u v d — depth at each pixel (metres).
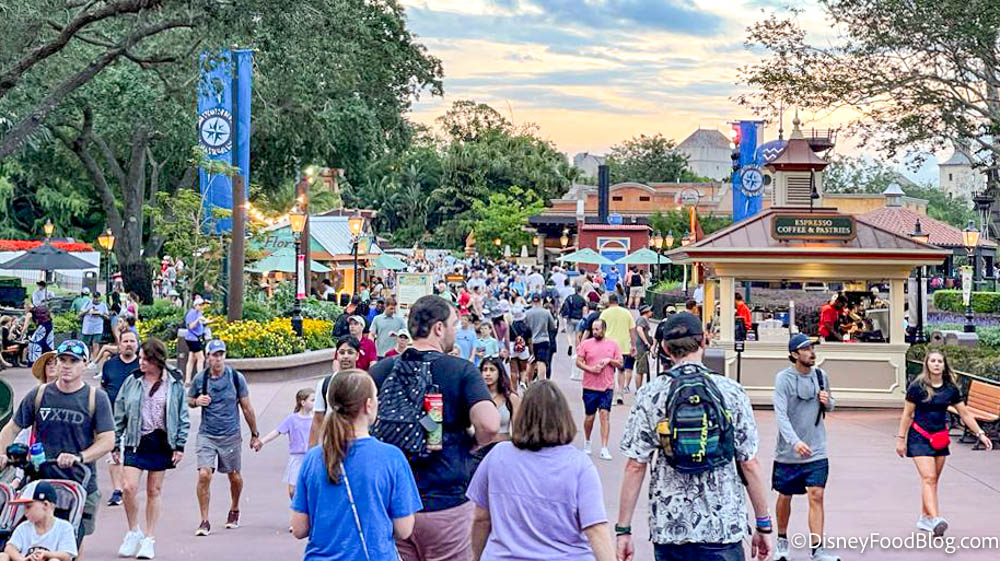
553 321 23.00
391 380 6.47
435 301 6.66
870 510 11.62
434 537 6.35
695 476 6.14
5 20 20.20
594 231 65.50
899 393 20.28
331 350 27.00
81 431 8.31
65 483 7.56
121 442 9.89
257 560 9.69
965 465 14.26
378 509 5.48
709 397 6.10
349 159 41.53
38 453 7.85
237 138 27.88
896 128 23.23
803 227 20.69
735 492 6.19
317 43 21.08
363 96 41.84
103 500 12.14
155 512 9.82
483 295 29.19
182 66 24.94
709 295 22.97
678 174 129.38
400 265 53.50
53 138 38.91
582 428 17.94
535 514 5.53
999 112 22.58
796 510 11.59
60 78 26.55
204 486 10.59
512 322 23.80
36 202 69.06
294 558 9.76
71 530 7.19
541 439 5.58
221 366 10.69
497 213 91.25
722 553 6.13
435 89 42.59
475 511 5.81
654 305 46.62
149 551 9.66
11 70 18.64
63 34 18.80
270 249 38.06
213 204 29.17
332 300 42.75
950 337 22.88
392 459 5.56
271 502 12.19
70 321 30.34
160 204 40.22
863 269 20.34
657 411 6.20
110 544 10.18
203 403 10.53
